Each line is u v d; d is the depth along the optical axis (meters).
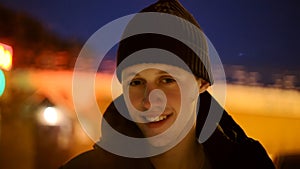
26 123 6.92
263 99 7.46
